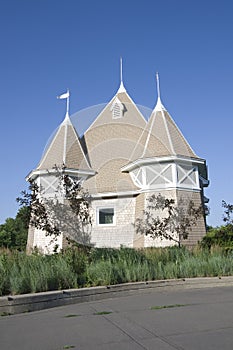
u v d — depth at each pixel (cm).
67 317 661
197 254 1448
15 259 1008
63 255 1135
